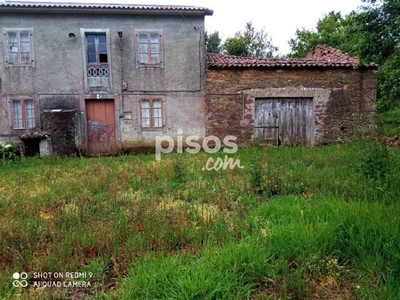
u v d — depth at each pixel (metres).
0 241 3.12
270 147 10.75
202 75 11.50
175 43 11.34
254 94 11.27
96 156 10.84
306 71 11.28
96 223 3.67
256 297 2.29
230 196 4.71
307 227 3.08
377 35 8.35
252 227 3.44
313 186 4.94
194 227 3.44
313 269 2.55
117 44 11.09
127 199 4.67
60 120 10.52
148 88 11.35
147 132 11.48
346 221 3.12
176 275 2.44
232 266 2.54
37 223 3.65
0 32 10.59
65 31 10.84
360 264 2.59
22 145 10.13
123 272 2.67
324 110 11.42
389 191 4.00
